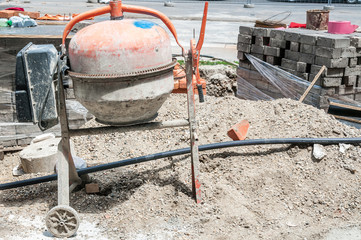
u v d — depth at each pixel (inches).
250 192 171.5
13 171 208.8
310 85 250.7
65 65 147.4
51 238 143.2
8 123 241.4
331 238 145.3
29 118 139.9
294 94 280.5
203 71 400.2
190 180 174.6
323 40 255.0
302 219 156.0
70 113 245.6
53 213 141.7
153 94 142.7
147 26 142.3
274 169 180.4
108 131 152.1
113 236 145.0
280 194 170.4
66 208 140.9
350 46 254.1
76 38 139.4
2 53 228.7
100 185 175.8
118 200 165.6
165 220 153.3
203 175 177.2
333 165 181.3
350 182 173.9
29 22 273.1
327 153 186.1
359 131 205.9
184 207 159.8
